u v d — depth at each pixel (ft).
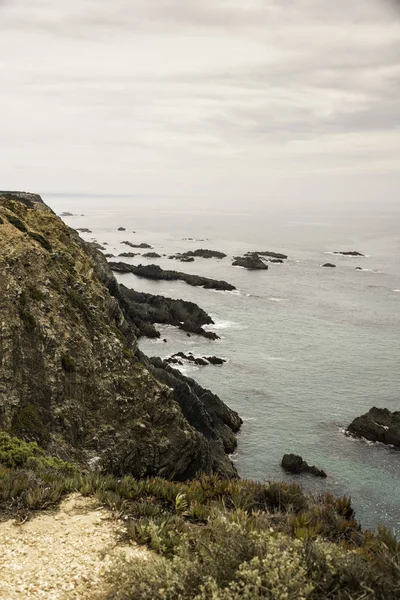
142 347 194.08
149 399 86.63
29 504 36.45
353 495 102.63
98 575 27.61
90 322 93.35
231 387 156.97
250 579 21.34
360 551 28.94
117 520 35.14
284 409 142.61
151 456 81.41
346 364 180.14
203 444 93.56
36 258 93.76
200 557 25.99
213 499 41.04
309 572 23.15
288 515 35.86
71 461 72.18
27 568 28.19
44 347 81.51
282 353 191.62
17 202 117.08
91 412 81.25
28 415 73.97
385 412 131.95
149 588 22.30
